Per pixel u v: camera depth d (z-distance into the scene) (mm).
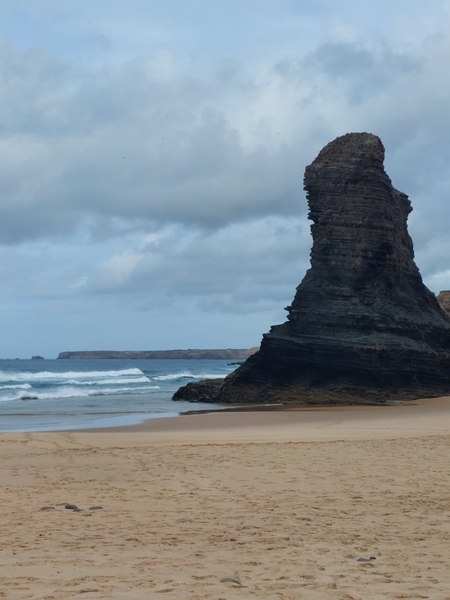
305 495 14359
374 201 57875
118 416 44844
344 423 36156
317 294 57062
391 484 15648
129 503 13547
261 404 54875
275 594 7484
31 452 22719
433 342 59062
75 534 10695
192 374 150750
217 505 13312
